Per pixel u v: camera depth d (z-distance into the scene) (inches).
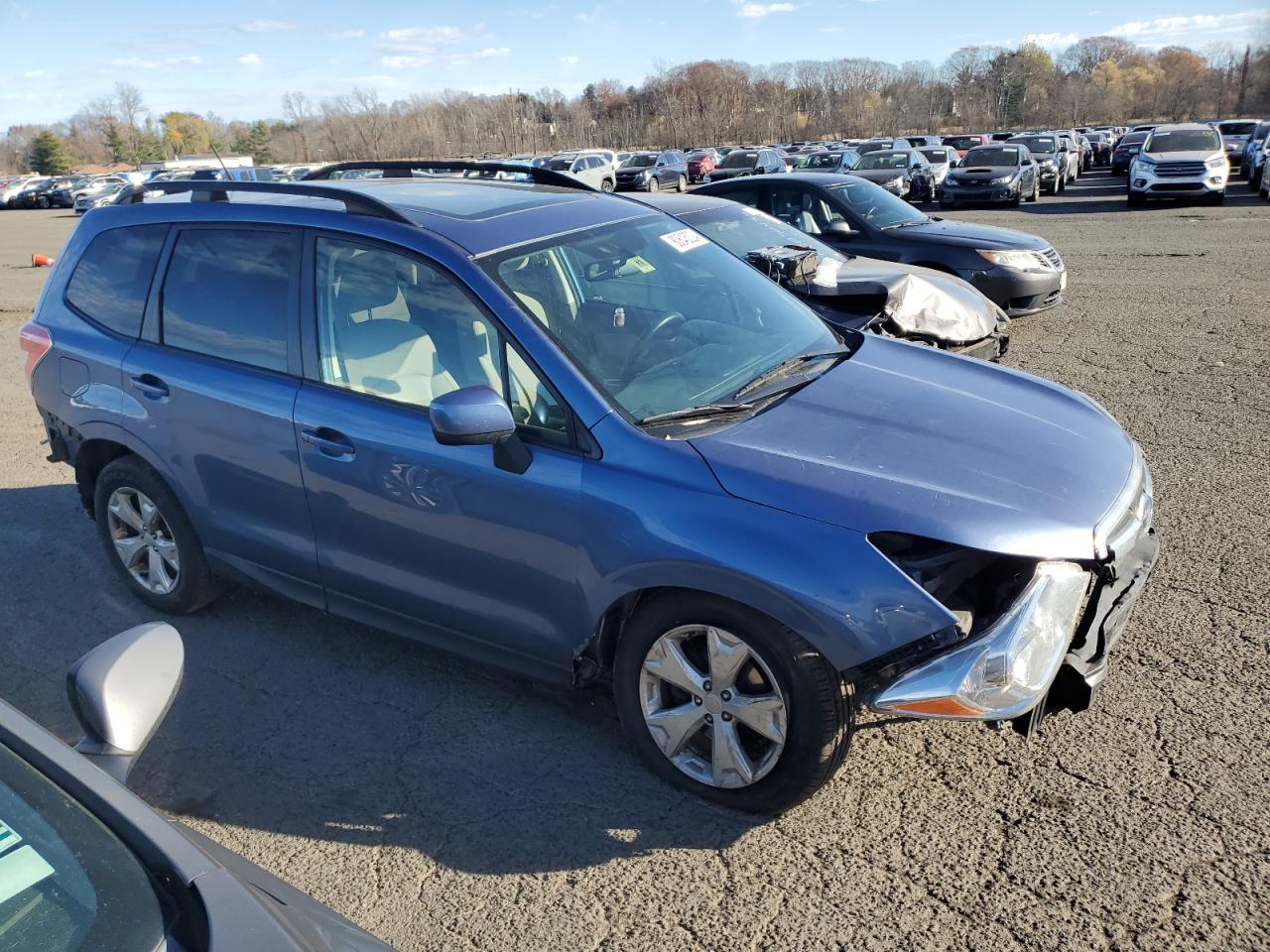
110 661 75.0
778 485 109.7
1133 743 128.5
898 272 289.3
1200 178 824.3
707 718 118.2
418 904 109.0
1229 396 275.3
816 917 103.9
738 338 144.3
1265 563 174.4
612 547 116.0
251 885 68.1
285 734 141.1
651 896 108.1
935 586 115.6
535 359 123.0
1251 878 105.1
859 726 134.6
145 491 167.0
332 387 140.3
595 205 157.9
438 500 129.3
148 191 170.9
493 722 141.7
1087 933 99.7
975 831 114.7
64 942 58.5
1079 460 122.6
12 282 670.5
